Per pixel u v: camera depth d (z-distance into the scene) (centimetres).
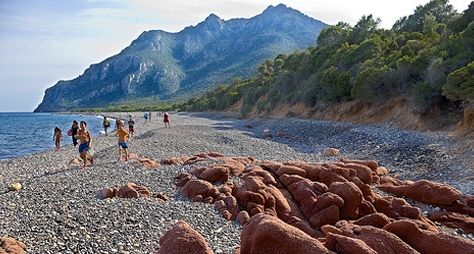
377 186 1708
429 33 5069
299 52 9169
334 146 3456
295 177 1590
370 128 3822
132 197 1554
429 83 3428
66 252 1014
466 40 3481
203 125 6094
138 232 1186
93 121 10462
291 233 776
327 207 1397
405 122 3628
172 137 3950
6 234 1105
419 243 925
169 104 18838
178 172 1889
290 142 4069
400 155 2642
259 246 780
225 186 1592
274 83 7762
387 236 881
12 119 13550
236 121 7388
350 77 4975
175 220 1308
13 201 1452
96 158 2758
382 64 4584
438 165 2248
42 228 1155
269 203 1431
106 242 1095
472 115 2695
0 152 4075
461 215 1464
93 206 1369
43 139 5531
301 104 6116
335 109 5084
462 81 2867
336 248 803
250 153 3123
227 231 1266
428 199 1555
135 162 2202
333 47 6888
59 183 1762
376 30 6638
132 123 4378
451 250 880
